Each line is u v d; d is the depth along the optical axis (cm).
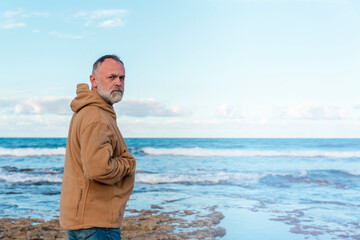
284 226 604
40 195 952
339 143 3594
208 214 692
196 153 2570
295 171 1576
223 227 596
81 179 215
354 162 2109
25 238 530
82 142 206
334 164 2005
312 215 691
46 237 536
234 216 679
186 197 906
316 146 3500
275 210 737
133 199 873
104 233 214
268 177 1333
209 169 1680
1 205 805
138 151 2578
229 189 1055
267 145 3681
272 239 529
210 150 2564
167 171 1565
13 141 3791
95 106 221
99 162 201
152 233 555
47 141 3781
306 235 552
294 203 819
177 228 586
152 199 873
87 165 202
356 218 667
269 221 640
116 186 224
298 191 1012
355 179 1295
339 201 848
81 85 230
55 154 2428
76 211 213
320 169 1620
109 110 229
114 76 230
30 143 3531
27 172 1452
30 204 820
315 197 909
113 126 225
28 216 688
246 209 748
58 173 1427
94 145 203
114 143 220
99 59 235
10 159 2150
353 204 807
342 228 595
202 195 939
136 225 595
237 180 1258
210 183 1194
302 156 2548
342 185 1145
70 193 217
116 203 221
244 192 995
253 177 1333
